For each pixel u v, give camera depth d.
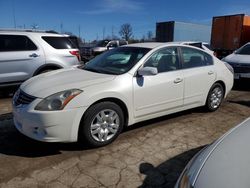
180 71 4.89
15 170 3.33
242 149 2.15
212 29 18.45
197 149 4.00
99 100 3.87
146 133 4.53
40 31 7.55
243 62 8.43
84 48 24.31
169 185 3.11
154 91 4.44
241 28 16.50
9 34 6.71
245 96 7.53
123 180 3.18
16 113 3.81
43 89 3.74
